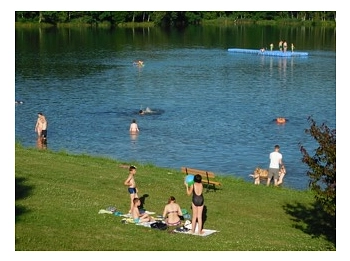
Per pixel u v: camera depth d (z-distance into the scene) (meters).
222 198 34.22
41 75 93.44
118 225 27.52
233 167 46.19
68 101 72.12
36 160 39.81
